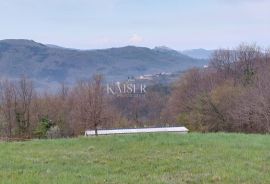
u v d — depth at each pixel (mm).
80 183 10031
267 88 57375
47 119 57094
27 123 59844
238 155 13852
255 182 10281
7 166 12266
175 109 74125
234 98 61812
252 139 18109
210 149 15078
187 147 15578
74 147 16203
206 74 78750
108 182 10219
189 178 10672
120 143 16719
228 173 11156
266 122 55188
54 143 17469
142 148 15469
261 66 70688
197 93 70000
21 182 10062
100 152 14812
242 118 57469
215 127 62938
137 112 86688
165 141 16969
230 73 76750
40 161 13102
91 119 64812
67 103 70375
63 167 12094
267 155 13844
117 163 12750
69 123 64812
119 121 72062
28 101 64062
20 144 17375
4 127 59219
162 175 11070
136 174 11234
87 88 75125
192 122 65312
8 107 61281
